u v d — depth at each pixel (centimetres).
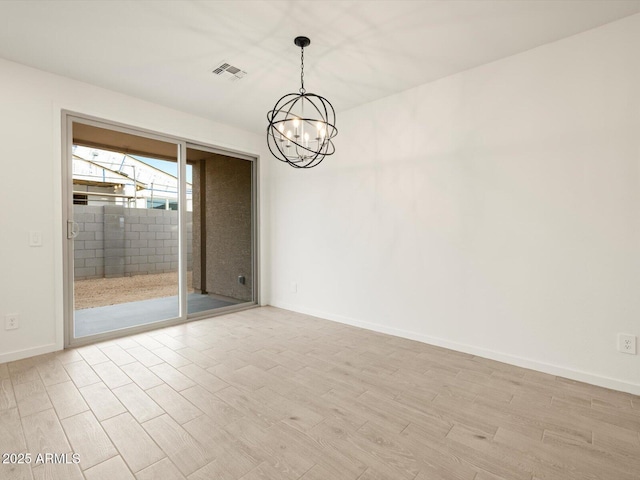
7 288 255
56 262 278
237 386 216
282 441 160
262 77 286
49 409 187
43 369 241
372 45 237
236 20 210
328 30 220
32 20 208
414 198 308
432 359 264
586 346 223
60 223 279
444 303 290
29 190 265
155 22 211
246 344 297
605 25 214
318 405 193
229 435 164
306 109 358
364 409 189
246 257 454
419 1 192
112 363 253
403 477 136
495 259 262
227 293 470
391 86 305
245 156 431
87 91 295
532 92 243
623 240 210
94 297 403
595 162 219
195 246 489
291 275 426
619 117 211
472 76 271
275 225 445
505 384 221
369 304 344
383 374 236
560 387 217
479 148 269
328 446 156
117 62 261
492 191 262
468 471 140
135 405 192
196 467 142
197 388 213
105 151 369
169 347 288
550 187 236
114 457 148
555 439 162
